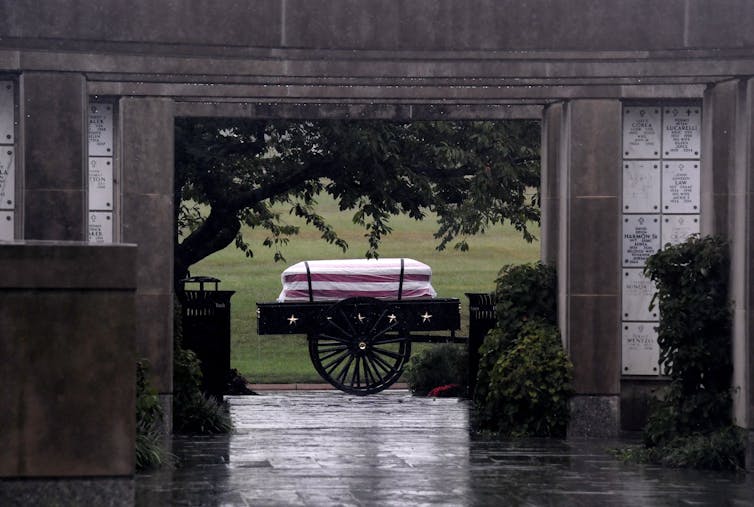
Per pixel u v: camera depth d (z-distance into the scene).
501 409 55.12
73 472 28.64
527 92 51.88
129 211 54.31
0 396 28.36
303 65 44.09
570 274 53.81
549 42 43.97
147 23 42.31
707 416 45.56
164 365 53.84
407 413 65.19
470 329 72.69
